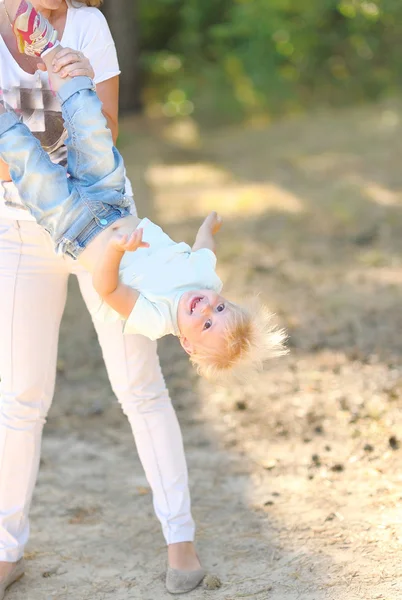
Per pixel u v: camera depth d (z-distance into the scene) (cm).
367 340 640
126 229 340
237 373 351
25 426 363
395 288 741
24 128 329
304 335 654
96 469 493
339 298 723
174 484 378
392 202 991
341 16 1619
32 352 355
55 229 335
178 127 1534
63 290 362
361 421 520
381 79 1636
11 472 368
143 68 1689
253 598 366
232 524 425
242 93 1612
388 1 1535
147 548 413
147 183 1144
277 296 732
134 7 1592
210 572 388
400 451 482
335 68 1641
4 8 332
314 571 381
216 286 352
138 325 334
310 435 510
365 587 365
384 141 1305
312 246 860
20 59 336
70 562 402
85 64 331
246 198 1048
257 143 1373
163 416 375
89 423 551
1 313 351
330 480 459
